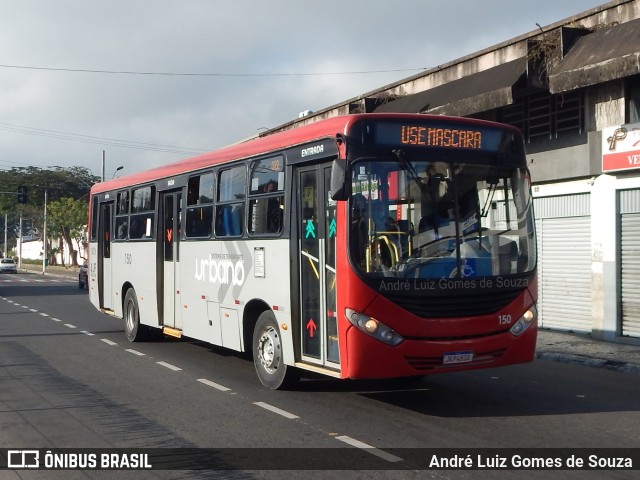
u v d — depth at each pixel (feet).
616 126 46.65
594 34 48.83
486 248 26.84
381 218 25.70
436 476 20.29
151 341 49.06
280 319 30.42
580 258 51.16
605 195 48.42
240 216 33.99
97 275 55.47
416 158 26.43
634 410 28.58
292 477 20.31
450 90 59.52
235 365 39.32
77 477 20.58
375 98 70.74
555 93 49.32
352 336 25.25
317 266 27.94
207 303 37.29
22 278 172.65
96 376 36.24
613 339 47.88
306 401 29.94
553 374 37.40
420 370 25.59
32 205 242.78
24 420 27.14
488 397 31.01
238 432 25.16
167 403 29.89
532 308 27.53
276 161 31.07
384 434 24.72
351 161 25.54
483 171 27.40
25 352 44.80
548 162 52.47
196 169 38.81
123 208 50.29
